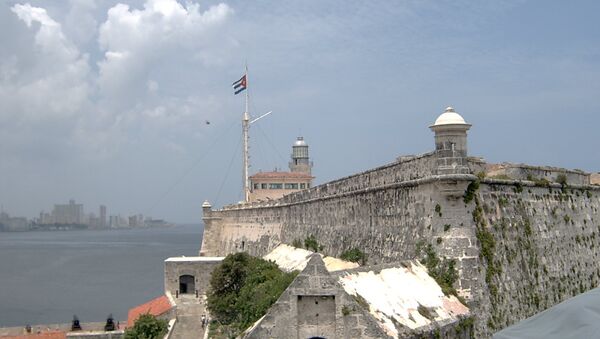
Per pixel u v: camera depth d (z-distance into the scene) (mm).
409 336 28531
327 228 53688
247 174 110625
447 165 35094
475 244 35250
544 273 42125
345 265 45000
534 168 45031
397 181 40781
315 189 57750
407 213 39125
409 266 35094
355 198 47750
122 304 130125
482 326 34250
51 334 74625
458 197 35438
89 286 163500
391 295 31266
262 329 27094
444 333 30875
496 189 39375
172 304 72125
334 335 27188
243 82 112062
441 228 35469
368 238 44562
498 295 36094
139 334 63688
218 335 53000
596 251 51125
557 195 47562
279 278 41844
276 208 71688
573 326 20422
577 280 46594
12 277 189000
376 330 27078
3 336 76062
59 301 135625
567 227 47500
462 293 34375
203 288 78062
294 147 124500
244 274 57375
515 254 39188
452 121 34938
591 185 53375
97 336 72875
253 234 79750
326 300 27562
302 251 57406
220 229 95062
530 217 42438
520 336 20859
